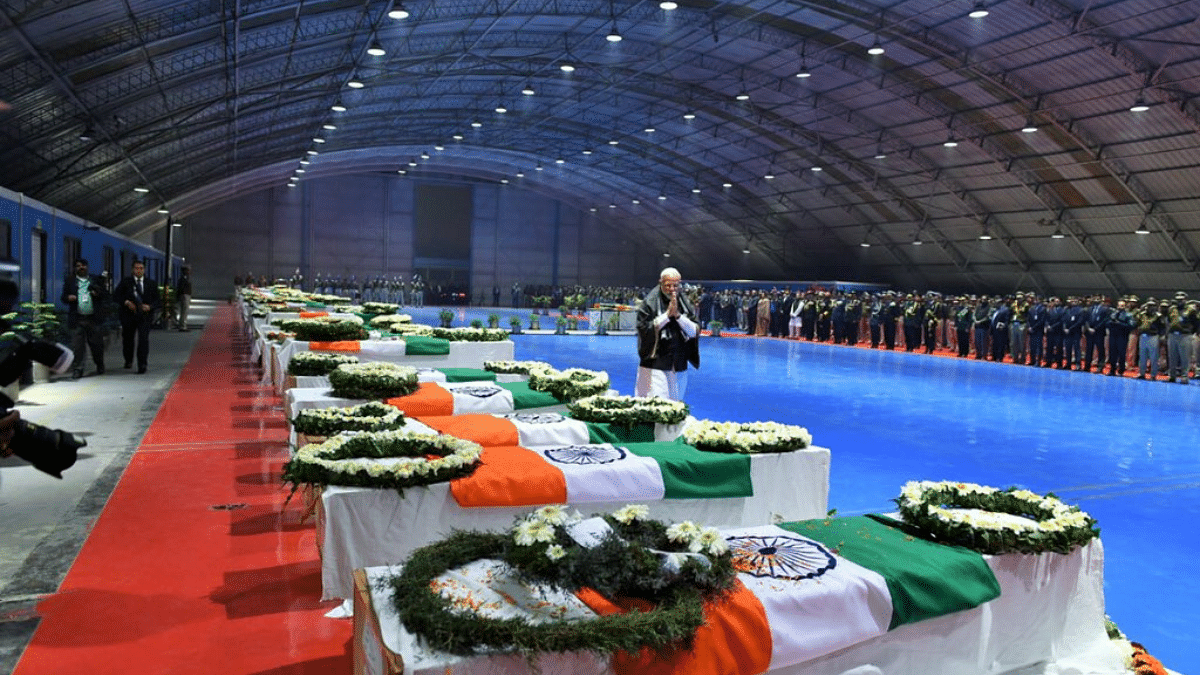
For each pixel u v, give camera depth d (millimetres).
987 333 23625
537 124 43906
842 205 42656
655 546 2785
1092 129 27531
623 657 2330
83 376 12438
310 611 3969
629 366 18531
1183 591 4746
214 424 8758
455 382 7340
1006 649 3070
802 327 32562
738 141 40812
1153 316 18469
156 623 3789
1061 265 36000
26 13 12156
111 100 18578
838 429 10469
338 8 20422
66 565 4477
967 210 36750
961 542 3123
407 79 31266
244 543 4922
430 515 3801
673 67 32625
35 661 3381
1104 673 3143
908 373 18531
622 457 4359
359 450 4082
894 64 27688
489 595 2504
